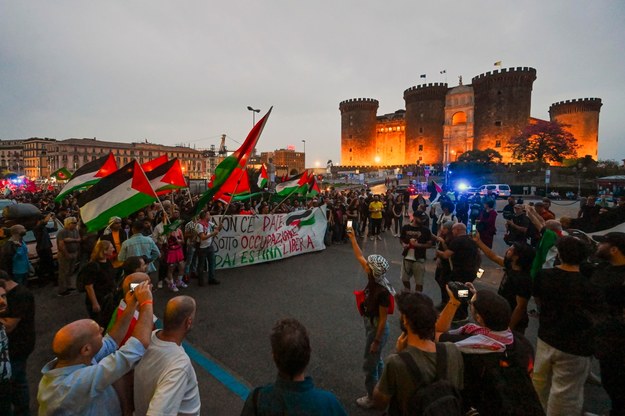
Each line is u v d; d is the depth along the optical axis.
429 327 2.11
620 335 2.88
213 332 5.54
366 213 15.29
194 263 9.06
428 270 9.45
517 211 9.40
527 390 2.06
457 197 24.52
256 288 7.78
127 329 2.56
